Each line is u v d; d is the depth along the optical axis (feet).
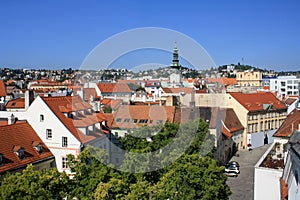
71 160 71.82
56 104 139.03
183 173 70.69
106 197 63.10
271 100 289.12
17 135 127.85
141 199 63.21
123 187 64.49
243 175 180.75
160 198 65.51
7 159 115.96
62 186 69.31
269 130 276.41
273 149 118.73
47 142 134.62
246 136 252.01
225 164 195.31
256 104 265.95
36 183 67.41
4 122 148.36
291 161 64.28
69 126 133.39
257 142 262.26
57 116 133.49
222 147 193.57
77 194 67.51
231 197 144.66
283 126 130.93
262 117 267.80
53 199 68.95
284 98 341.82
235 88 426.51
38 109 135.23
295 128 123.13
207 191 69.97
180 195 69.31
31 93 167.53
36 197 65.92
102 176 66.33
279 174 97.45
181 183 69.56
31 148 128.67
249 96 271.90
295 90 493.77
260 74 544.62
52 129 133.69
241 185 162.50
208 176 71.36
